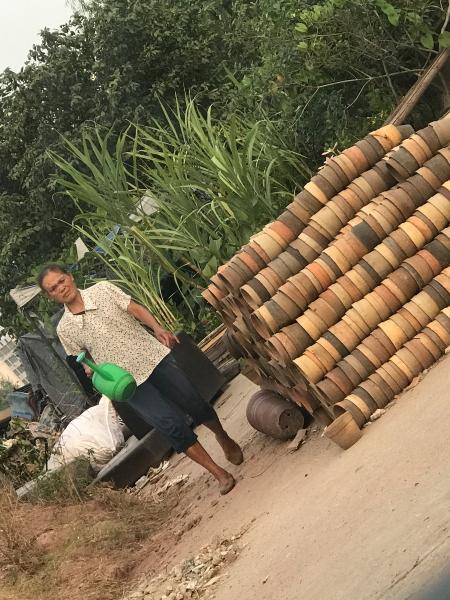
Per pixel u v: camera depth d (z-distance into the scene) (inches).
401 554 94.0
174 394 180.7
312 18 310.5
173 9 503.8
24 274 517.0
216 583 131.0
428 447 115.7
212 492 187.3
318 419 159.5
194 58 492.1
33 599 161.3
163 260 289.7
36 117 509.4
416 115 314.3
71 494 216.5
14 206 513.7
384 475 118.4
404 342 152.1
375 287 156.3
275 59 333.1
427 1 299.9
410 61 318.3
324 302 154.4
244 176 276.8
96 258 363.3
